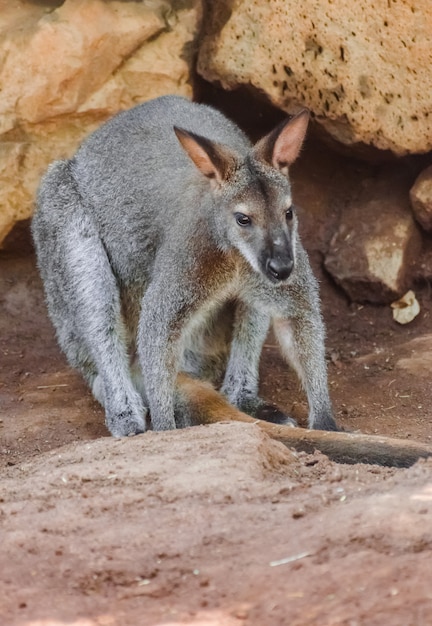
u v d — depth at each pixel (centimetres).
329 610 565
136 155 1131
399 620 545
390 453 890
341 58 1256
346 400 1154
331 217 1399
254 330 1130
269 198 983
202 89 1354
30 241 1354
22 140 1290
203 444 855
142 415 1117
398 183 1374
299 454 880
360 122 1279
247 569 625
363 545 631
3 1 1280
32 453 1058
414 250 1351
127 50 1279
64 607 600
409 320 1327
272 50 1261
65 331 1193
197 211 1026
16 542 681
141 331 1058
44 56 1251
